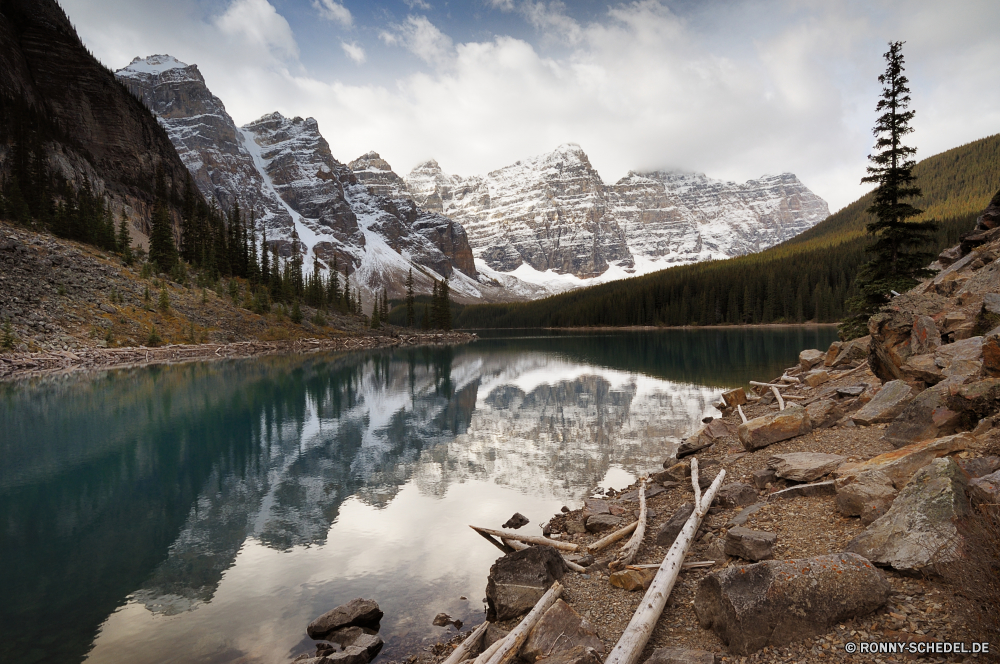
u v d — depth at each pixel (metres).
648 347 84.31
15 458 22.00
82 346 64.56
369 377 52.16
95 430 27.20
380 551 12.50
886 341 15.04
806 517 8.84
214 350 79.50
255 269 131.25
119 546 13.20
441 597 10.12
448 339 154.50
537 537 11.91
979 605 4.97
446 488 17.27
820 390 20.31
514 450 22.08
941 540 5.84
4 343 56.41
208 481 18.69
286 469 20.06
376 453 22.33
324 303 148.38
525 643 6.93
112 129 150.00
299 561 12.09
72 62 149.38
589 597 8.27
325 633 8.96
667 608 7.24
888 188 27.55
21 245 76.94
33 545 13.33
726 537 8.30
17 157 103.06
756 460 13.14
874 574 5.72
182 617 9.75
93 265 85.25
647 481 15.44
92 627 9.44
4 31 136.12
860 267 28.42
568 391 39.19
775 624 5.55
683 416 27.56
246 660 8.34
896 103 26.89
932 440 9.06
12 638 9.12
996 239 24.17
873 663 4.90
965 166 173.38
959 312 15.12
